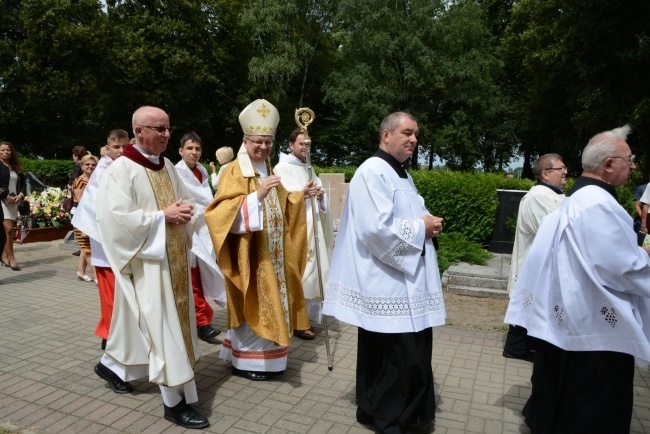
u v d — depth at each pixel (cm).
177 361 334
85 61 2591
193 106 3000
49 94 2470
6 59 2600
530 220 462
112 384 390
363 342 343
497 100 2856
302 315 450
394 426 321
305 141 486
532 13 2080
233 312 410
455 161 2909
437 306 326
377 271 321
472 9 2841
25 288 691
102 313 405
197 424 339
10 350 470
